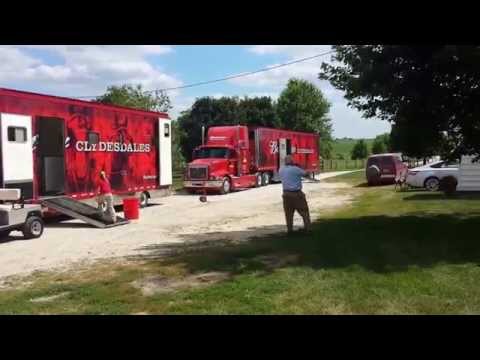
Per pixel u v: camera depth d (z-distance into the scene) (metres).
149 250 10.97
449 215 14.50
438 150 12.30
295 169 11.95
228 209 19.50
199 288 7.36
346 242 10.58
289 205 11.96
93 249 11.38
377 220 13.98
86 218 14.94
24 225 12.88
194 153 29.31
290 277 7.77
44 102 15.08
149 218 17.22
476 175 21.42
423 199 19.47
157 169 21.38
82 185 16.81
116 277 8.27
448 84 10.67
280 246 10.49
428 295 6.60
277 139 34.75
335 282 7.38
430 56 10.23
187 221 16.14
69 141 16.20
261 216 16.78
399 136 11.89
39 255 10.79
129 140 19.38
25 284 8.09
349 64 11.49
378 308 6.13
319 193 25.20
